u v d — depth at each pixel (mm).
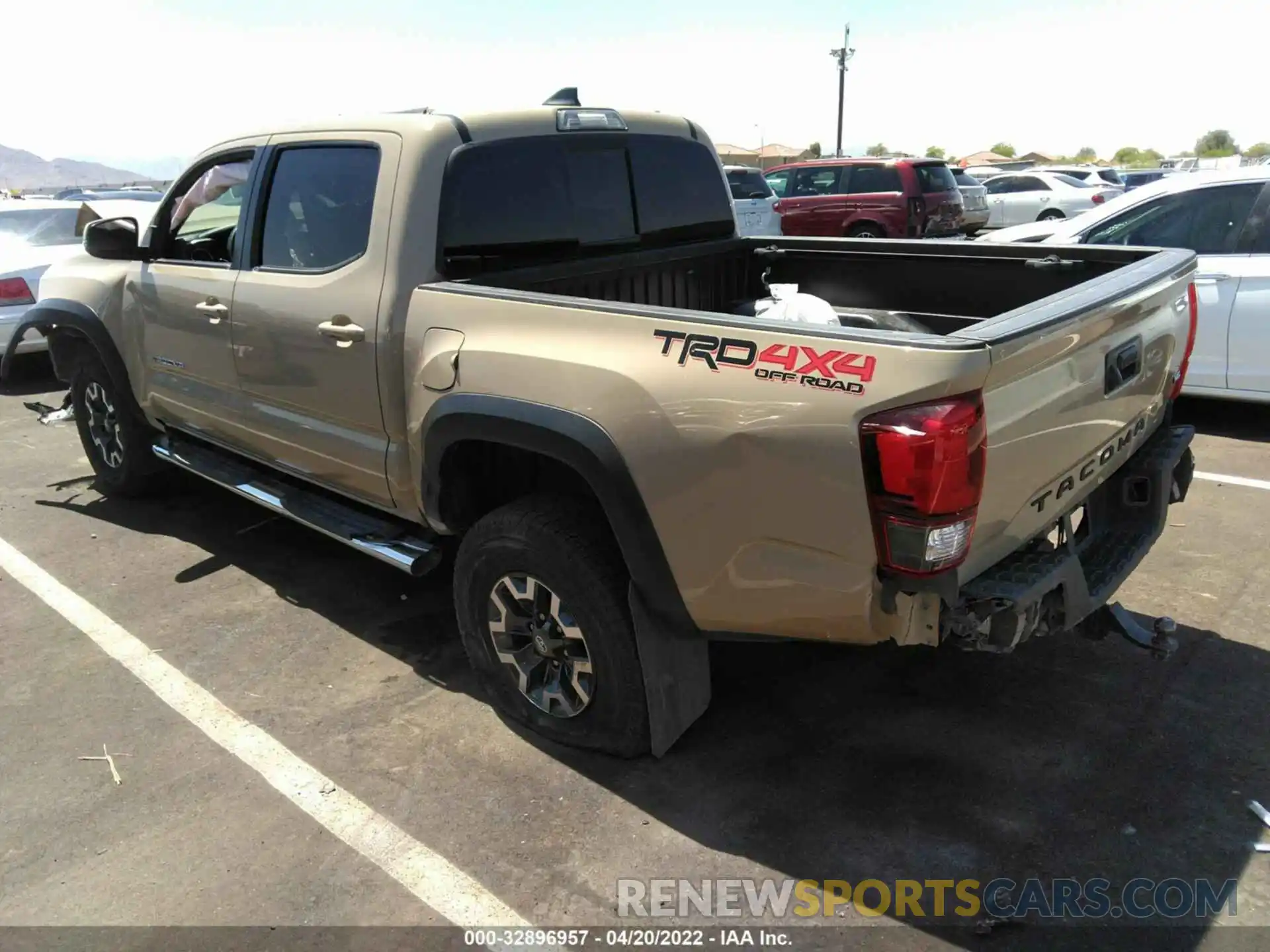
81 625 4020
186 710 3379
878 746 3035
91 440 5426
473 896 2494
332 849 2674
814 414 2209
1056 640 3615
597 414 2545
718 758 3008
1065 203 21078
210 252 4262
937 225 16344
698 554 2498
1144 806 2713
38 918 2455
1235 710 3139
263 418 3869
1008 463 2275
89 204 9133
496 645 3105
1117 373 2703
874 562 2242
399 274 3107
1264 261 5633
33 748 3174
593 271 3617
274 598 4242
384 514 3842
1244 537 4465
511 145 3350
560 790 2889
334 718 3311
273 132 3703
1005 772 2887
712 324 2373
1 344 7867
